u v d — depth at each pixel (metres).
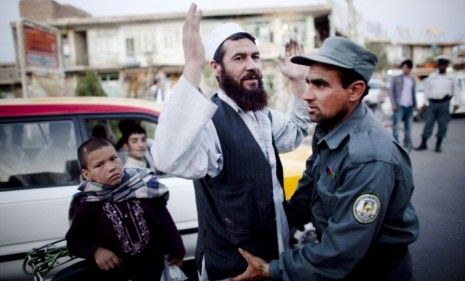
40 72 11.91
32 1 24.75
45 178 2.47
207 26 24.56
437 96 7.42
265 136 1.59
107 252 1.76
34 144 2.49
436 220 3.86
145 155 2.80
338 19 24.81
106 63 25.23
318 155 1.50
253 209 1.45
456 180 5.35
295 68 1.89
